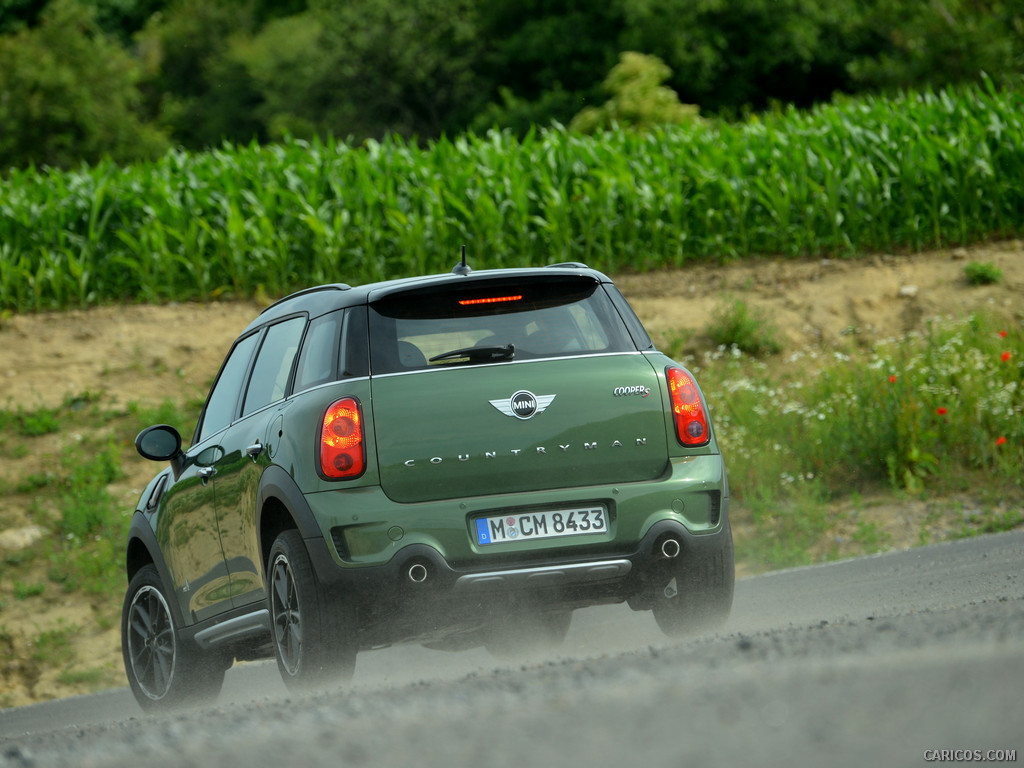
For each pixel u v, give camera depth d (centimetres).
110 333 5856
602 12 17200
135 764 1072
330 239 6269
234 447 2136
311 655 1827
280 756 1031
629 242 6494
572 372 1909
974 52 12875
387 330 1927
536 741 1001
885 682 1098
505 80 19000
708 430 1966
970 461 4109
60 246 6419
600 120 10306
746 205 6419
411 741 1043
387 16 19525
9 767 1148
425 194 6456
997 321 5172
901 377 4466
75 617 3944
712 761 890
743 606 2555
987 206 6425
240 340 2408
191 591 2330
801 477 4103
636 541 1877
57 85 17975
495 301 1966
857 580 2753
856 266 6122
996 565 2602
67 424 5075
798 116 7494
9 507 4553
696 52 16275
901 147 6512
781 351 5356
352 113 19738
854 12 16588
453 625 1872
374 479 1834
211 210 6675
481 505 1833
